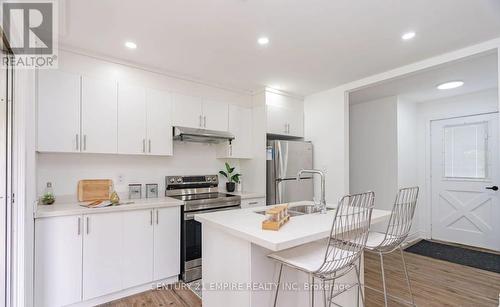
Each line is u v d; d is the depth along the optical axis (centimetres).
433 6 175
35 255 195
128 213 239
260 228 156
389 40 223
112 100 258
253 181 367
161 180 316
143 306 222
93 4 172
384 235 198
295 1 171
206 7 177
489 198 372
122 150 262
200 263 277
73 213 211
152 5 174
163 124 291
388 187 404
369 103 433
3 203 173
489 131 372
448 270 296
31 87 194
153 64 277
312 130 385
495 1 170
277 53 249
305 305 179
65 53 236
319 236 147
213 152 365
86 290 216
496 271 293
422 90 369
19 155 177
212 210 292
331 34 213
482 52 226
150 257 249
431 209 428
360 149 444
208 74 307
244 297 157
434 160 426
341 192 341
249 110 373
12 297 173
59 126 228
